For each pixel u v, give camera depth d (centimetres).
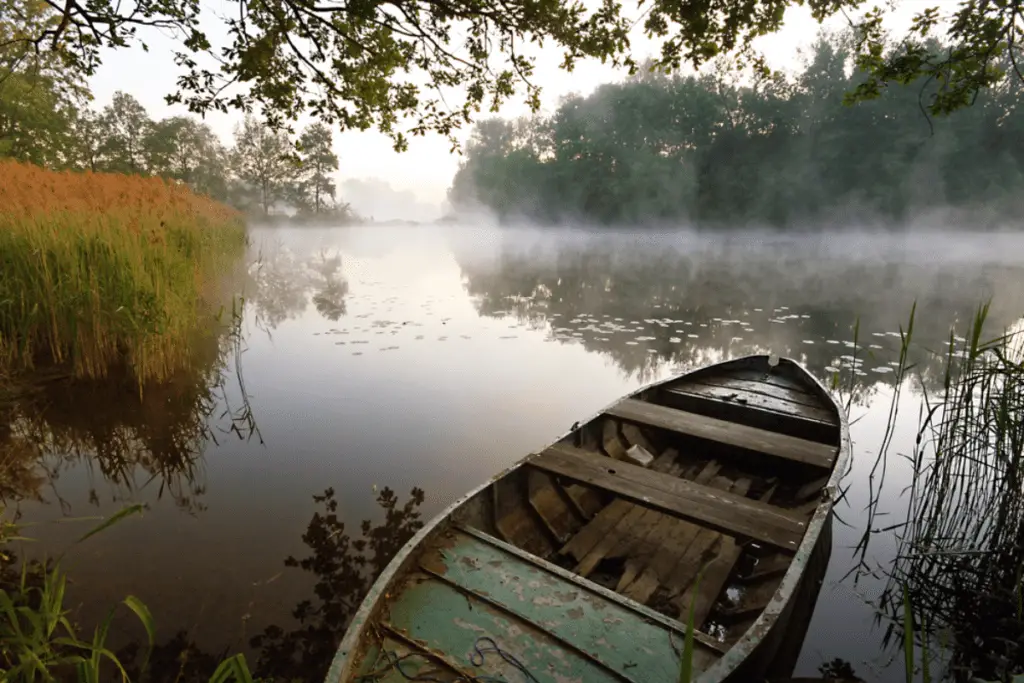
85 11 304
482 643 184
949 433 314
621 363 650
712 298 1186
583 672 175
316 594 233
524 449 395
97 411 438
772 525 247
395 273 1602
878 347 745
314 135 5297
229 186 5081
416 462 369
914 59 370
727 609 252
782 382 505
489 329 808
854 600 254
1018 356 334
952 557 273
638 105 4175
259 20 349
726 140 4106
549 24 371
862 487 356
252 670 192
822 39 3859
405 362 616
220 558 256
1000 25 344
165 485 331
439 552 226
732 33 347
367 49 390
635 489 279
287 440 401
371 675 171
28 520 285
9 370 482
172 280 554
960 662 214
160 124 4266
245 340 692
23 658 153
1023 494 272
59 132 2162
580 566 279
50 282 491
